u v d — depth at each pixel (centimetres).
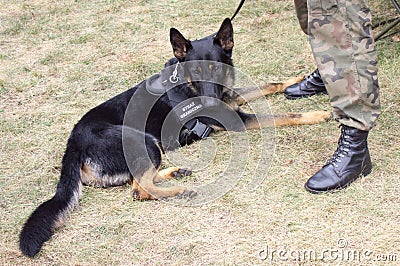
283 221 338
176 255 321
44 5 774
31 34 680
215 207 359
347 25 326
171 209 362
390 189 355
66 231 350
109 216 362
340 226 329
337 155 361
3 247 340
